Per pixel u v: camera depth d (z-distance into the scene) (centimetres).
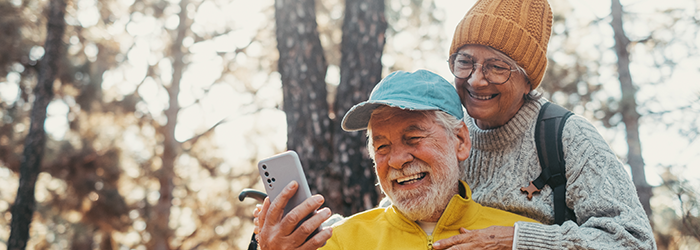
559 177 162
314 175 312
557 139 164
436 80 159
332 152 323
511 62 165
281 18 348
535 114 172
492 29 164
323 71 346
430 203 150
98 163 1073
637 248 136
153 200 1176
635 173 804
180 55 1135
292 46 341
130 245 1165
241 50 1055
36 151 770
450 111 155
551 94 994
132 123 1162
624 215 143
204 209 1137
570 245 140
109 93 1152
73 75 1052
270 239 130
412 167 150
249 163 1119
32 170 762
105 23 996
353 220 167
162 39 1167
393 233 158
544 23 171
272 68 1053
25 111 1016
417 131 150
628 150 824
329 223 183
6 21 873
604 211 148
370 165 310
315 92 334
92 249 1066
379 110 154
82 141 1073
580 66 992
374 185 310
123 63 1141
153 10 1116
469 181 187
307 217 132
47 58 801
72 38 951
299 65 337
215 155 1153
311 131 323
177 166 1159
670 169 390
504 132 174
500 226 149
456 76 172
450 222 155
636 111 788
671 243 404
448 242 144
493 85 166
